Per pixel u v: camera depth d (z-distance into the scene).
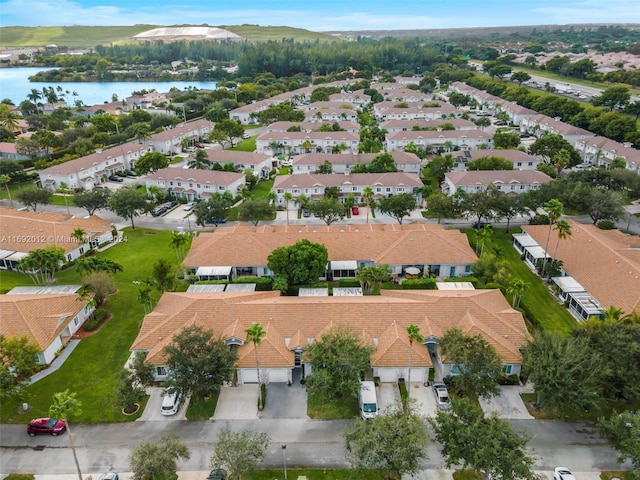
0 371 54.91
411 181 129.00
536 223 104.38
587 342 55.72
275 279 80.56
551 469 49.56
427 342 64.25
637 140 160.88
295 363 64.88
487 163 138.00
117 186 147.88
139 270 93.25
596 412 56.72
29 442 54.38
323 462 50.97
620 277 74.69
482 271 84.69
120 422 56.88
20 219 103.69
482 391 55.16
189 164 154.75
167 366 57.84
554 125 183.62
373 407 55.78
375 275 79.06
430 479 48.56
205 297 70.94
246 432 50.78
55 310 71.94
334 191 127.31
